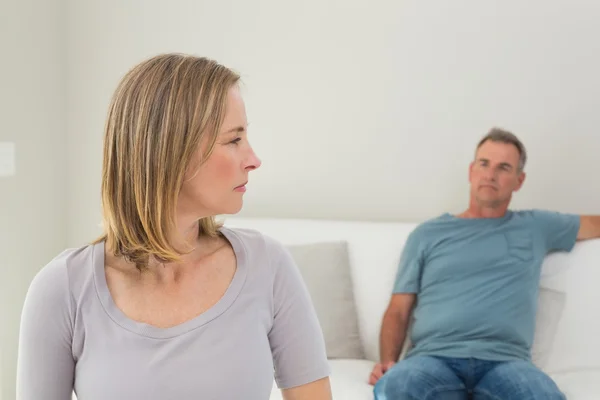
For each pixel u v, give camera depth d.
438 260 2.58
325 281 2.60
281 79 3.15
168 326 1.01
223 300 1.03
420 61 3.04
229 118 1.02
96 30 3.19
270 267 1.09
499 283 2.49
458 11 3.00
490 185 2.59
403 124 3.08
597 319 2.47
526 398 2.07
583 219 2.60
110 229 1.04
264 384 1.03
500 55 2.99
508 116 3.01
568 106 2.97
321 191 3.17
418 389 2.14
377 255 2.69
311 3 3.10
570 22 2.93
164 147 0.98
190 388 0.98
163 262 1.03
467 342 2.41
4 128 2.74
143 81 1.00
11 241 2.82
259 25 3.14
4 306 2.79
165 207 0.99
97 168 3.22
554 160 3.00
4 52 2.71
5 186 2.76
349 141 3.13
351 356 2.56
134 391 0.98
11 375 2.85
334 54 3.11
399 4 3.04
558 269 2.57
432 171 3.08
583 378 2.31
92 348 1.00
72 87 3.20
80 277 1.03
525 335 2.44
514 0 2.96
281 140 3.18
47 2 3.00
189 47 3.19
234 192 1.05
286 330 1.10
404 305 2.59
